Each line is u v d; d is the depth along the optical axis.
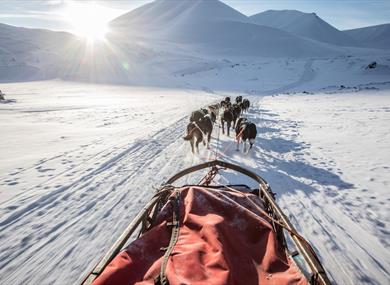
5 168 8.30
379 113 18.75
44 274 3.72
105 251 4.20
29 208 5.66
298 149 10.40
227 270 2.08
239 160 8.97
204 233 2.50
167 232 2.64
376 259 4.07
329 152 9.86
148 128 15.03
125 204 5.77
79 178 7.38
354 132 12.99
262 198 3.81
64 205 5.79
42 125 16.25
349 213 5.46
